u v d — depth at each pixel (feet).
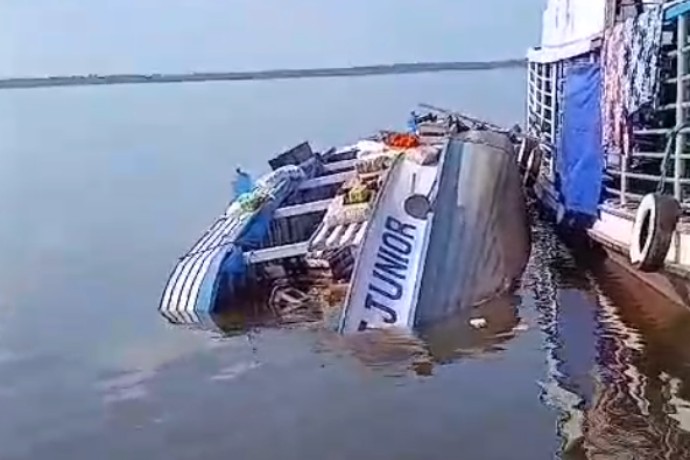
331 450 26.37
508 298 40.42
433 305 37.40
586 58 49.16
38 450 27.78
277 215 48.42
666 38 40.01
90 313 42.45
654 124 40.78
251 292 42.42
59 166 103.60
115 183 88.02
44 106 212.02
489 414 28.45
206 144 114.62
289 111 153.99
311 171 58.18
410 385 31.09
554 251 49.85
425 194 39.22
